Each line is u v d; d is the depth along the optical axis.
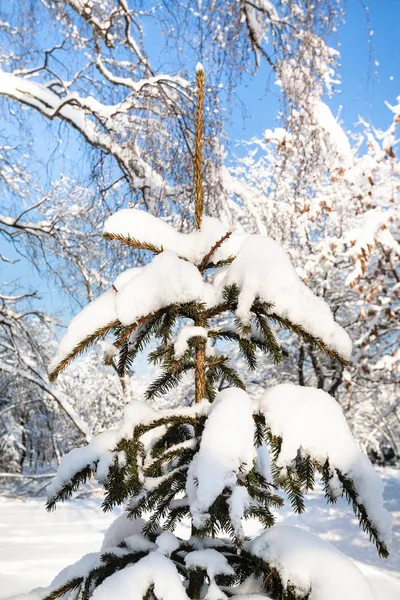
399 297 8.00
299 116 6.43
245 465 1.08
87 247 8.73
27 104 6.81
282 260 1.30
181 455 1.33
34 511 8.84
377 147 6.93
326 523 6.83
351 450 1.09
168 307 1.30
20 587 4.27
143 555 1.22
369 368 8.45
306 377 14.76
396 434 20.38
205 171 6.33
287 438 1.11
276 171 9.48
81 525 7.57
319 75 6.32
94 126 7.14
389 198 7.39
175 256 1.32
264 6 6.13
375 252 7.48
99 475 1.19
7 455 16.14
